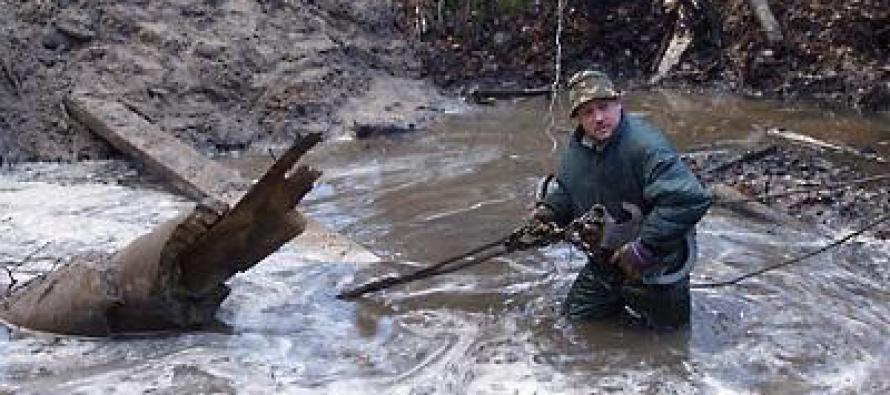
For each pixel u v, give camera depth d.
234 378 5.75
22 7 10.98
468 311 6.59
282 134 10.78
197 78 11.05
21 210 8.48
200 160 9.39
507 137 10.43
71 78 10.73
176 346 6.15
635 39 12.69
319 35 11.91
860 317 6.38
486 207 8.48
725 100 11.48
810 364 5.82
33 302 6.40
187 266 6.18
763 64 11.81
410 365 5.91
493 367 5.85
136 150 9.59
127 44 11.12
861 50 11.53
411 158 9.87
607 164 5.92
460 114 11.34
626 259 5.84
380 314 6.60
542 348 6.07
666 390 5.57
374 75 11.93
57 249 7.61
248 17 11.72
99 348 6.13
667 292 6.02
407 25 12.81
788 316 6.39
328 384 5.70
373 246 7.77
